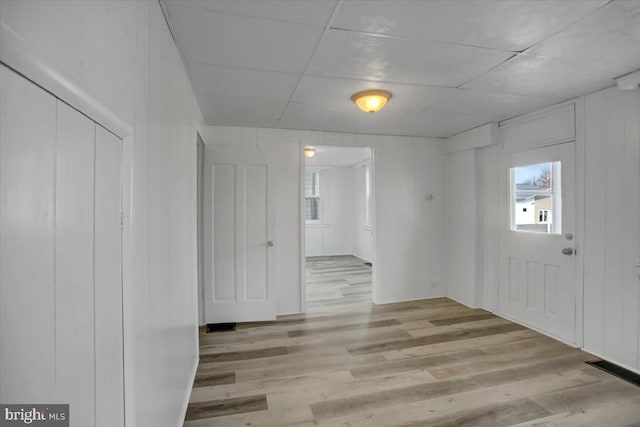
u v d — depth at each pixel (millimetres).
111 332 812
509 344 2785
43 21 534
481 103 2814
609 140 2428
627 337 2328
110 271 809
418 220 4133
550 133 2883
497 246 3525
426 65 2051
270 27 1597
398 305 3932
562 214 2807
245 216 3361
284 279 3650
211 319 3293
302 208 3699
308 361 2504
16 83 478
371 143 3957
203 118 3203
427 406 1932
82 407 667
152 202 1192
